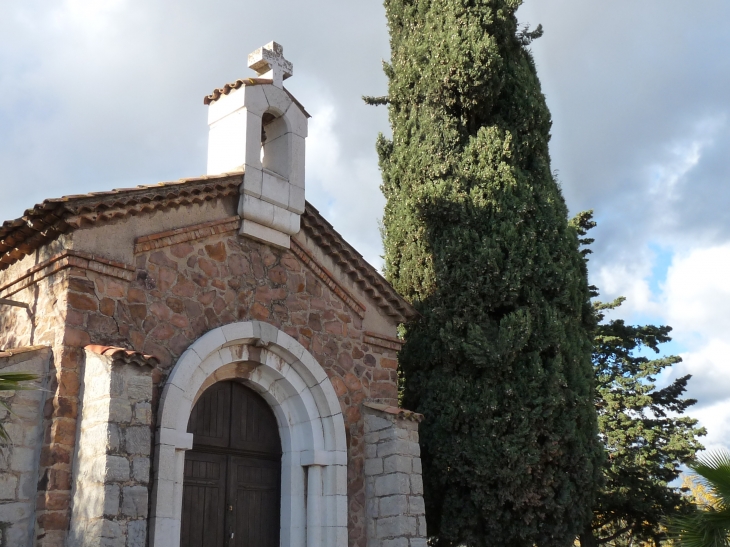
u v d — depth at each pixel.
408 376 14.60
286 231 12.30
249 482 11.43
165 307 10.53
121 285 10.10
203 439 10.96
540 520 13.03
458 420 13.44
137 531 8.47
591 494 13.62
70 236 9.75
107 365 8.91
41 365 9.38
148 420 9.02
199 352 10.54
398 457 11.96
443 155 15.12
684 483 26.25
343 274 13.24
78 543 8.41
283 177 12.56
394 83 16.52
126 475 8.56
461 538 13.30
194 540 10.45
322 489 11.66
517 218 14.13
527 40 16.14
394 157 16.19
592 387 14.20
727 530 9.38
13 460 8.88
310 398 11.97
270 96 12.66
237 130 12.24
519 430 12.96
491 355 13.23
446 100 15.37
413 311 13.98
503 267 13.88
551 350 13.71
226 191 11.68
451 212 14.46
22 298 10.42
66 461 8.91
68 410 9.09
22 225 9.91
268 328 11.55
